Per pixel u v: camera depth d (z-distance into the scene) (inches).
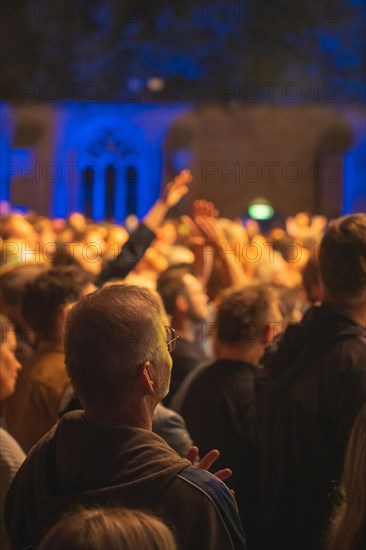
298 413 215.8
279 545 223.3
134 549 109.8
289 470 219.3
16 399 250.5
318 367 214.2
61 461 155.3
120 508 117.4
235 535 148.5
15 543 165.8
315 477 215.5
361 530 161.9
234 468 249.1
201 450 254.7
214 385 256.8
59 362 249.1
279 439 219.6
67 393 219.6
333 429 212.7
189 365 308.3
